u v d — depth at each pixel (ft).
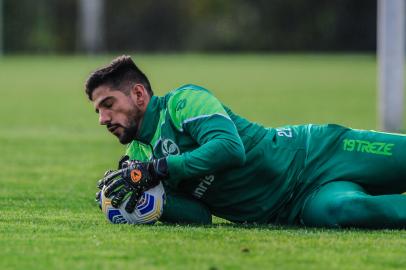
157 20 569.64
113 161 108.99
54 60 433.48
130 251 51.42
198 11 571.28
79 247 52.60
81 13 550.77
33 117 175.94
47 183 89.86
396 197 58.65
